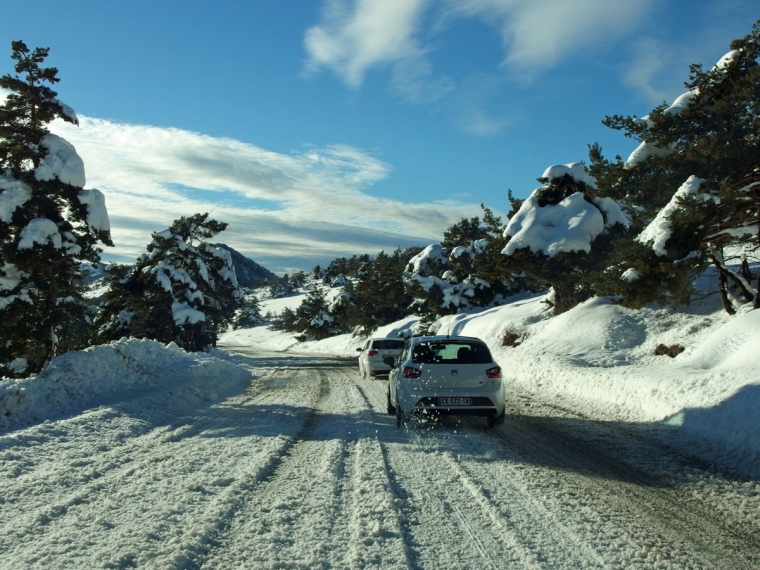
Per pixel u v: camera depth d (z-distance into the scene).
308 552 3.77
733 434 6.93
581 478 5.70
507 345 23.41
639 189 14.82
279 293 197.88
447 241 51.50
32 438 7.07
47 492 5.05
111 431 7.86
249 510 4.62
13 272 16.16
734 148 12.06
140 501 4.83
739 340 11.20
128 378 12.64
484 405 8.55
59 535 4.02
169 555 3.65
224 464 6.17
